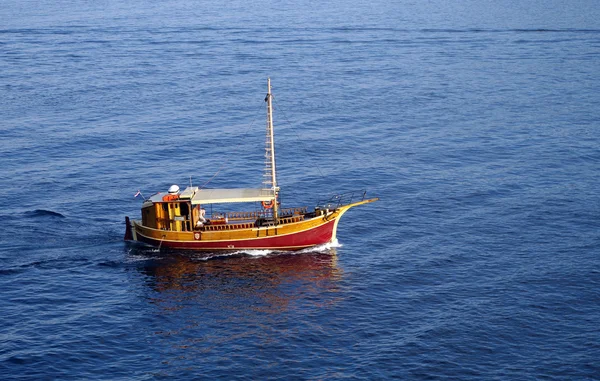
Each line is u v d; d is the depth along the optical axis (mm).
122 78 189500
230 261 91000
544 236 95562
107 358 69812
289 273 87188
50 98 168750
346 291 82125
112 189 114438
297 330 74188
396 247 93625
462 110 159500
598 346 70562
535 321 74938
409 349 70500
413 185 115438
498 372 66938
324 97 170125
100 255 92500
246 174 121188
